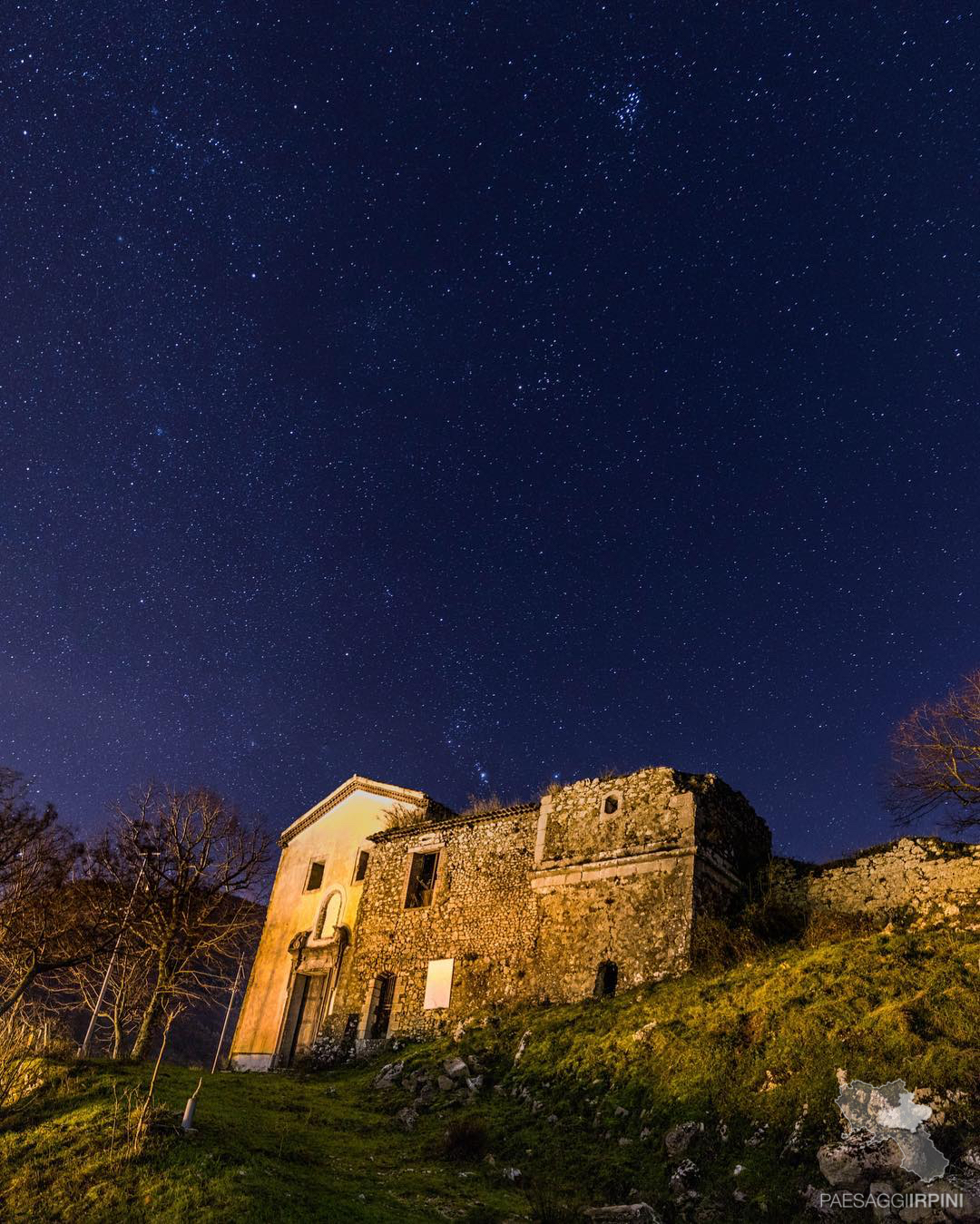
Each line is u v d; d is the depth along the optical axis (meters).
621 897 21.19
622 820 22.33
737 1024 14.85
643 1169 12.87
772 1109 12.73
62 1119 13.94
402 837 27.69
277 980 30.36
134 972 26.73
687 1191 12.01
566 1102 15.46
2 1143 13.43
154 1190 11.28
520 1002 21.36
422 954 24.66
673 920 19.98
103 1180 11.76
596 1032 17.36
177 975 25.97
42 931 21.31
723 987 16.81
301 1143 14.41
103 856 25.92
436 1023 22.84
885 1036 12.78
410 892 26.55
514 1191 12.79
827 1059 12.95
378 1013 25.02
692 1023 15.70
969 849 18.70
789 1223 10.80
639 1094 14.67
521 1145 14.61
